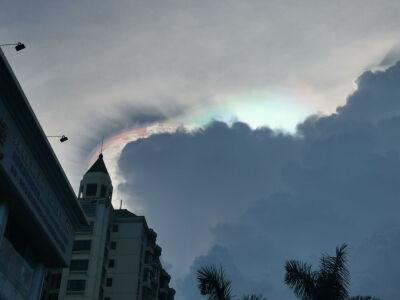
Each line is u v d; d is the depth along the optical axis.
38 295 45.19
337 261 26.77
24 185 37.53
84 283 85.12
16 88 33.53
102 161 104.31
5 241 37.91
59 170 42.28
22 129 36.28
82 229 90.38
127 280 93.38
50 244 44.12
